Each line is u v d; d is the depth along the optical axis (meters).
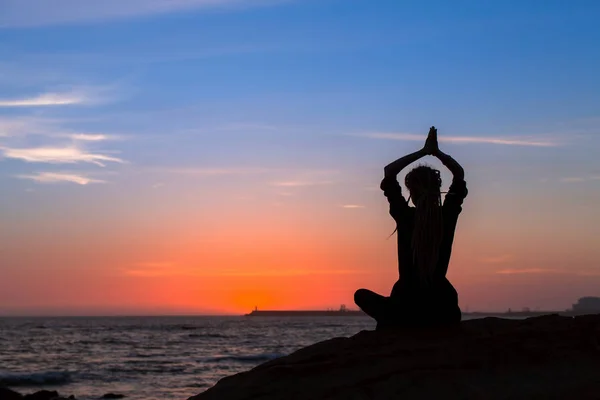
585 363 5.09
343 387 4.95
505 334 5.53
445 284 5.53
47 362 45.44
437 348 5.28
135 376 35.62
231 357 47.94
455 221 5.48
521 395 4.61
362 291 5.86
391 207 5.58
